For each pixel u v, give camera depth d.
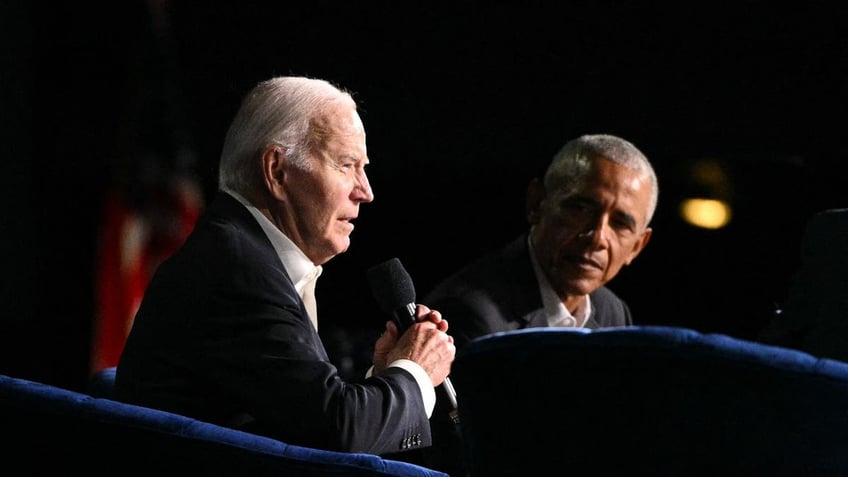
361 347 5.87
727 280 7.27
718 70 7.16
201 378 3.26
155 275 3.42
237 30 7.44
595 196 4.54
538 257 4.66
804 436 2.36
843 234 3.07
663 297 7.38
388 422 3.25
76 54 7.49
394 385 3.32
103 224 7.34
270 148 3.46
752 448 2.36
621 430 2.41
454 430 4.13
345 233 3.57
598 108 7.30
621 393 2.39
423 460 4.45
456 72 7.39
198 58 7.46
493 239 7.48
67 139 7.53
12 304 7.46
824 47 7.02
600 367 2.39
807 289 3.12
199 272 3.30
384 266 3.74
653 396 2.37
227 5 7.43
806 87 7.05
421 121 7.41
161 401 3.25
